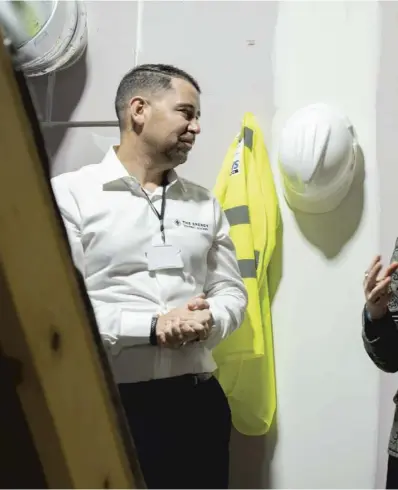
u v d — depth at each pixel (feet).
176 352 4.72
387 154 6.30
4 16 6.72
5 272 1.84
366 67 6.53
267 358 6.08
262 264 6.12
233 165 6.40
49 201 1.95
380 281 4.33
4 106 1.84
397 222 6.17
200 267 5.05
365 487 5.83
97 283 4.77
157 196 5.09
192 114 5.31
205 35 7.09
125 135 5.34
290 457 6.06
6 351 1.88
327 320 6.20
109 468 2.04
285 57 6.81
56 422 1.91
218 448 4.86
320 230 6.37
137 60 7.22
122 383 4.63
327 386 6.09
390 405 5.91
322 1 6.81
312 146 6.04
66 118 7.28
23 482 1.93
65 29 7.00
